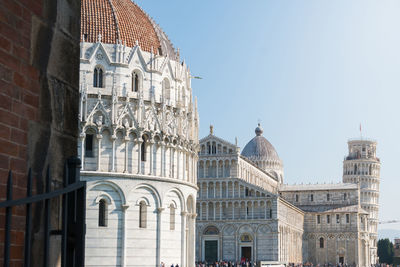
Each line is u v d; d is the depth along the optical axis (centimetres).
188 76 10019
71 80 1758
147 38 9462
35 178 1505
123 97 8662
